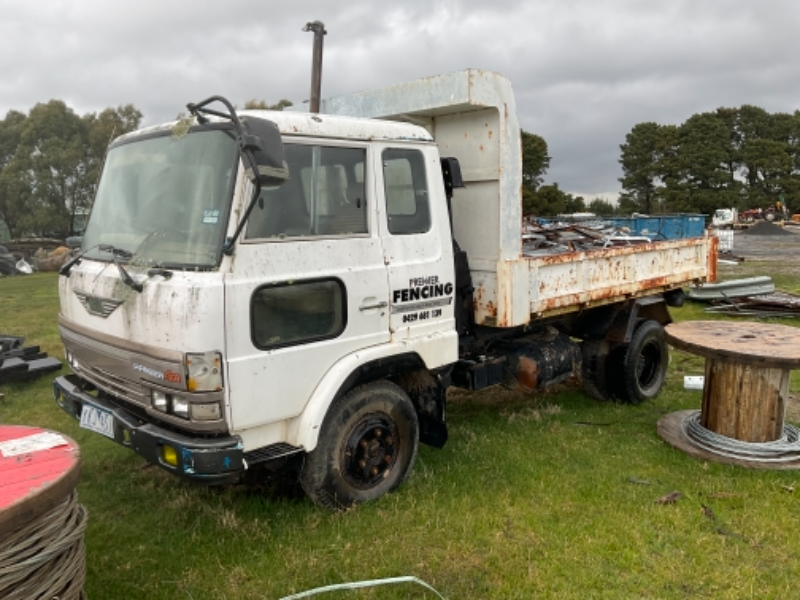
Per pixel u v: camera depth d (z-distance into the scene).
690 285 7.29
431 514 4.13
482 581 3.45
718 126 57.22
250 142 3.12
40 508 2.33
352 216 3.99
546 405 6.58
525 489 4.55
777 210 56.75
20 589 2.38
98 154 35.41
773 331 5.64
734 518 4.14
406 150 4.30
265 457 3.59
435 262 4.45
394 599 3.28
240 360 3.39
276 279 3.53
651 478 4.78
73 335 4.18
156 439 3.41
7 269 23.83
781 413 5.14
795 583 3.44
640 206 60.41
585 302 5.66
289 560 3.62
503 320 4.86
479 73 4.54
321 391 3.77
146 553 3.76
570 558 3.68
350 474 4.16
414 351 4.29
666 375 7.73
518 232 4.95
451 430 5.78
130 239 3.84
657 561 3.67
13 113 38.84
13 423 6.10
